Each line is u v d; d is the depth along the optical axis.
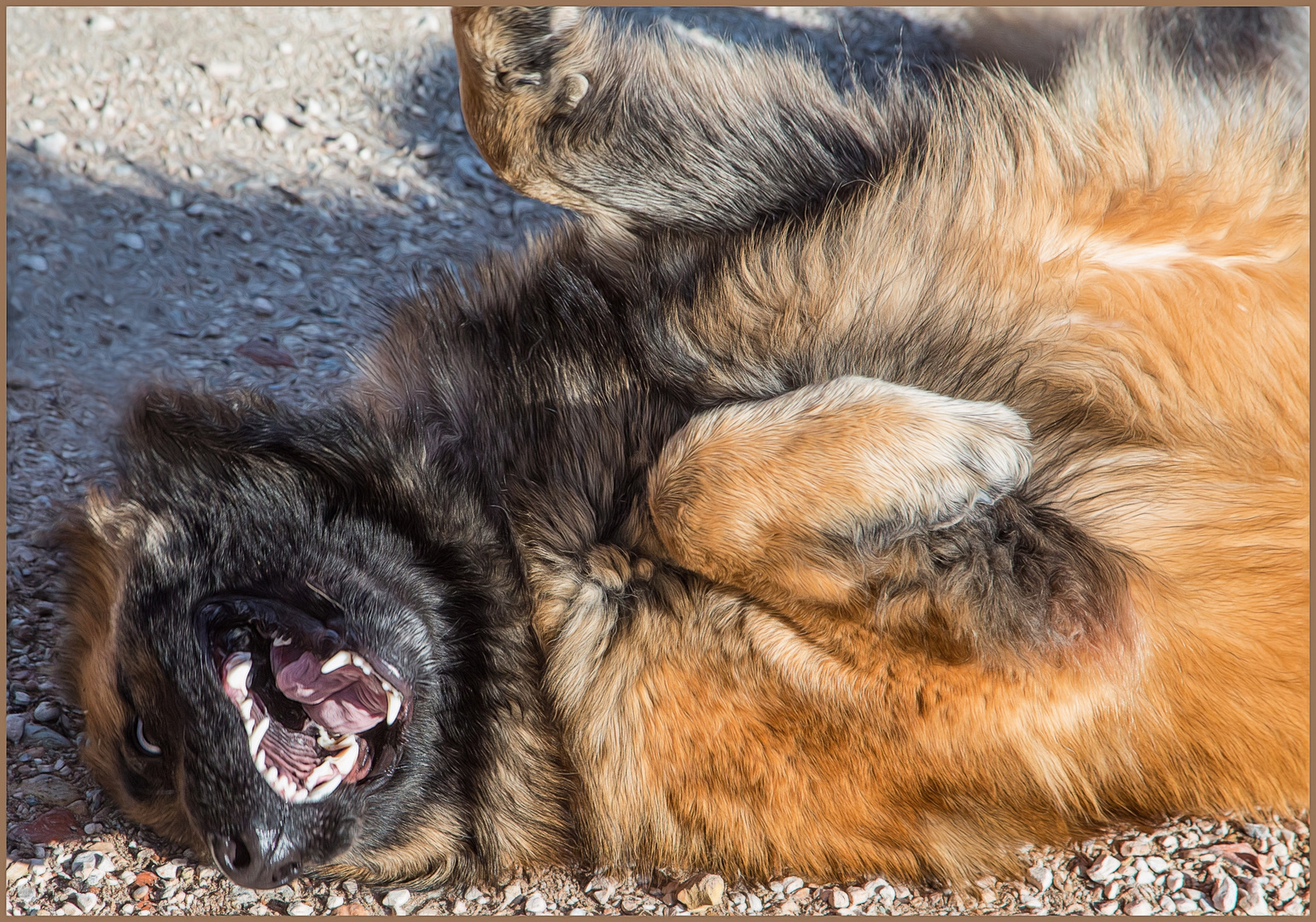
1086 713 3.34
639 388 3.38
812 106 3.43
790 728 3.34
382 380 3.43
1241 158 3.41
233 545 3.36
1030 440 3.33
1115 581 3.32
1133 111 3.41
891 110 3.43
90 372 3.60
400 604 3.36
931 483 3.30
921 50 4.24
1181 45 3.60
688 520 3.32
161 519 3.36
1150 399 3.36
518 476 3.38
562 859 3.38
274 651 3.35
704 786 3.35
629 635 3.35
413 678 3.36
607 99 3.39
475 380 3.41
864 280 3.38
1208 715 3.35
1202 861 3.35
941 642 3.32
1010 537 3.32
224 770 3.32
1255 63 3.61
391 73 4.21
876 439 3.31
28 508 3.52
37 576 3.49
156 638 3.34
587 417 3.38
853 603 3.32
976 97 3.41
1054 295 3.37
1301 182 3.40
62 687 3.42
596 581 3.36
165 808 3.36
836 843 3.35
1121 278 3.37
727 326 3.38
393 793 3.36
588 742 3.36
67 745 3.42
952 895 3.36
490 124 3.38
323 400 3.43
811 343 3.37
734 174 3.41
